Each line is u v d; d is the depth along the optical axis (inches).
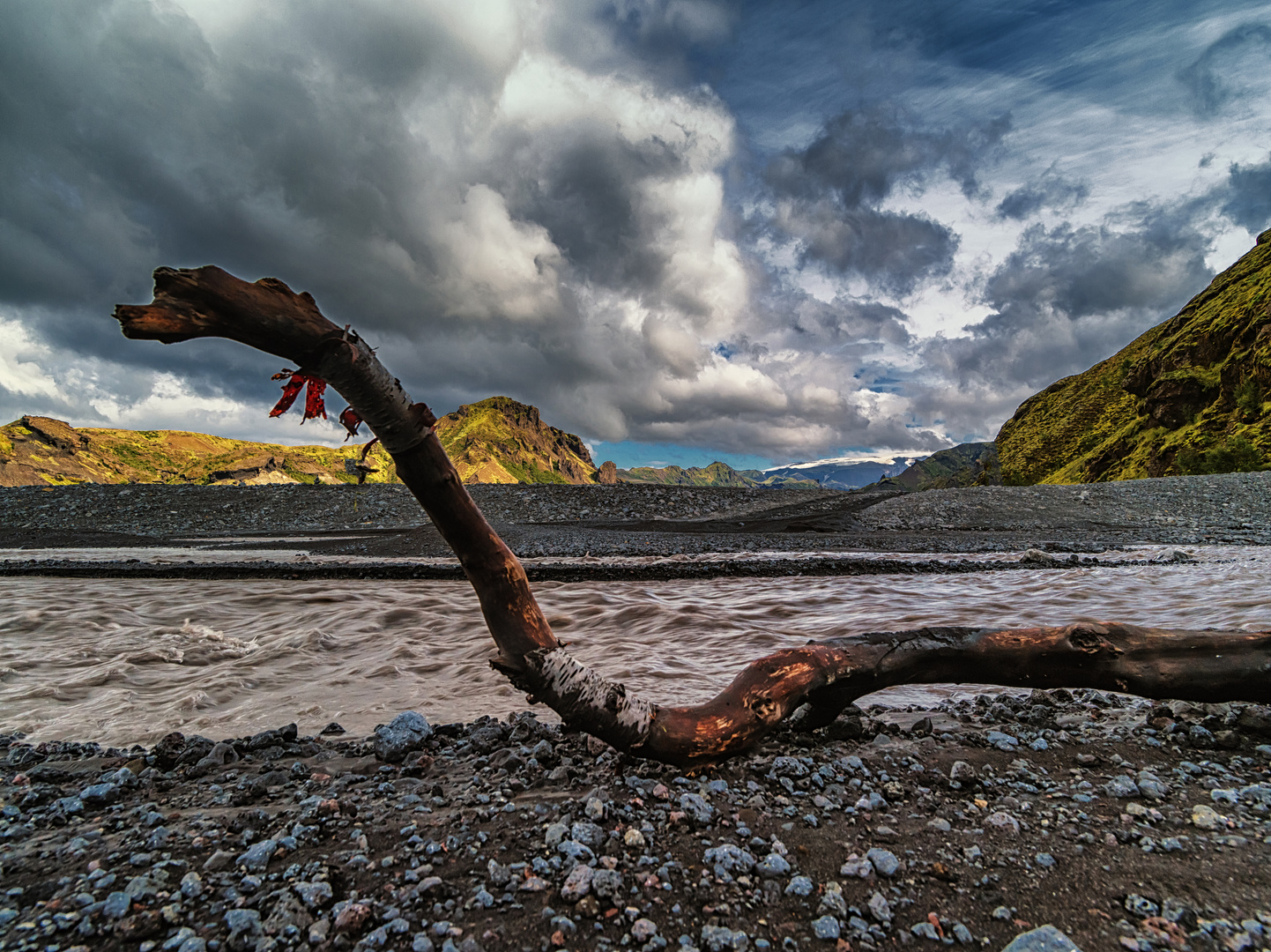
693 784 135.0
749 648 316.8
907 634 153.3
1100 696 206.8
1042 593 441.4
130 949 79.8
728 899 94.0
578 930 85.9
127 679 266.1
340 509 1200.8
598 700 130.3
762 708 135.3
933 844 109.7
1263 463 2110.0
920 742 162.2
